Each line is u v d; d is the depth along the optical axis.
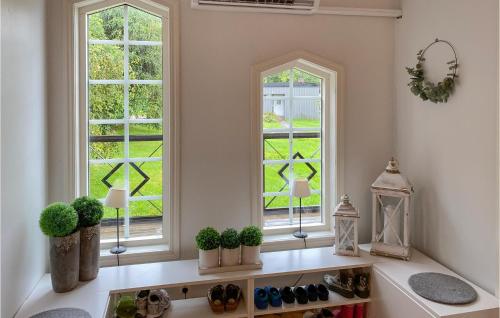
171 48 2.27
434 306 1.72
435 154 2.25
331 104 2.62
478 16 1.90
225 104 2.37
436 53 2.21
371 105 2.62
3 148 1.51
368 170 2.64
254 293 2.20
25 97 1.76
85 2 2.19
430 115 2.29
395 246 2.29
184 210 2.34
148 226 2.44
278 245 2.48
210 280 1.98
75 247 1.85
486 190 1.87
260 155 2.44
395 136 2.66
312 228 2.66
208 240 2.07
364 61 2.59
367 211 2.65
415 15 2.40
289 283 2.53
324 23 2.50
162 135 2.42
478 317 1.69
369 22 2.59
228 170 2.40
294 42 2.46
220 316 2.06
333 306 2.30
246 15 2.38
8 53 1.56
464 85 2.00
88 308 1.67
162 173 2.43
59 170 2.16
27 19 1.79
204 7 2.27
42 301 1.74
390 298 2.03
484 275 1.89
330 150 2.66
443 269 2.13
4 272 1.51
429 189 2.31
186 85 2.31
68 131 2.16
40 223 1.77
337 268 2.17
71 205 1.92
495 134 1.81
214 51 2.34
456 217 2.09
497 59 1.78
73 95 2.16
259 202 2.46
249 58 2.39
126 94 2.36
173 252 2.33
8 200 1.56
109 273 2.06
